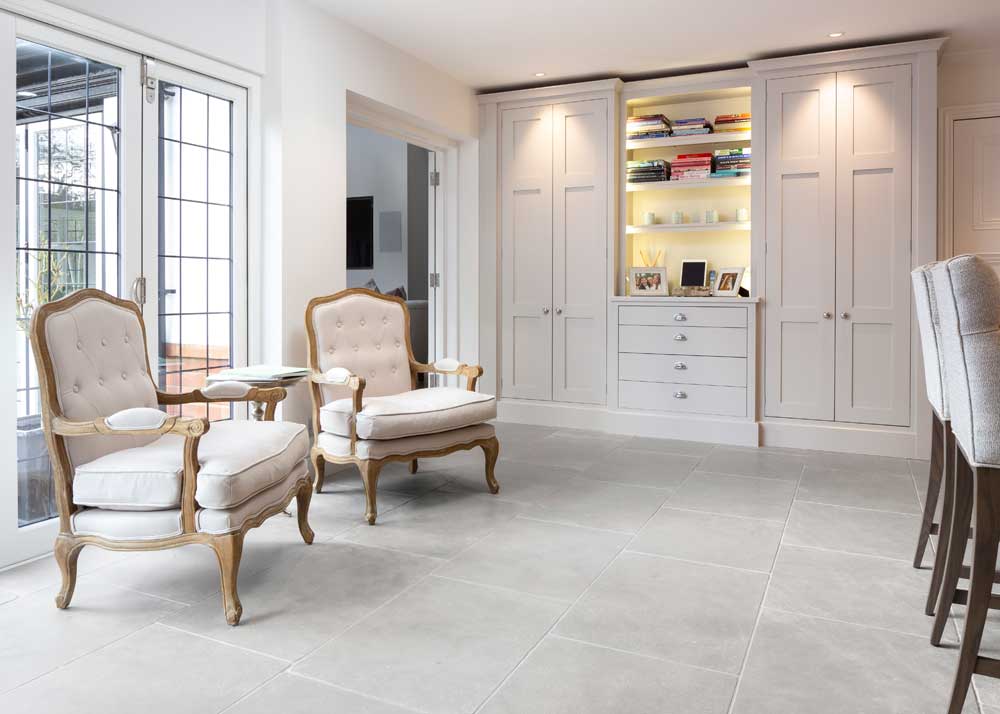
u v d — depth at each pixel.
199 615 2.20
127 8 2.92
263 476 2.30
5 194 2.54
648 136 5.05
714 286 4.92
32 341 2.20
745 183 4.78
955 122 4.54
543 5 3.81
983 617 1.56
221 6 3.38
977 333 1.52
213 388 2.67
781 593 2.37
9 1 2.51
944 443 2.34
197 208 3.39
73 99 2.82
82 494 2.20
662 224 5.13
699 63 4.79
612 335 5.10
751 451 4.52
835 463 4.21
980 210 4.52
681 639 2.05
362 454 3.11
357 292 3.82
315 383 3.44
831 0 3.72
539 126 5.28
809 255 4.55
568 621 2.16
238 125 3.57
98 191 2.93
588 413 5.19
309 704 1.72
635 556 2.71
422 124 4.96
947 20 3.99
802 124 4.53
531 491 3.61
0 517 2.57
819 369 4.56
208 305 3.46
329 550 2.76
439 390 3.67
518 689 1.79
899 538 2.92
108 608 2.25
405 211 6.52
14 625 2.13
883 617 2.20
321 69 3.89
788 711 1.69
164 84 3.21
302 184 3.78
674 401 4.93
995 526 1.54
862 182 4.40
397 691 1.78
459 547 2.80
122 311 2.59
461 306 5.59
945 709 1.70
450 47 4.47
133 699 1.73
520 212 5.38
